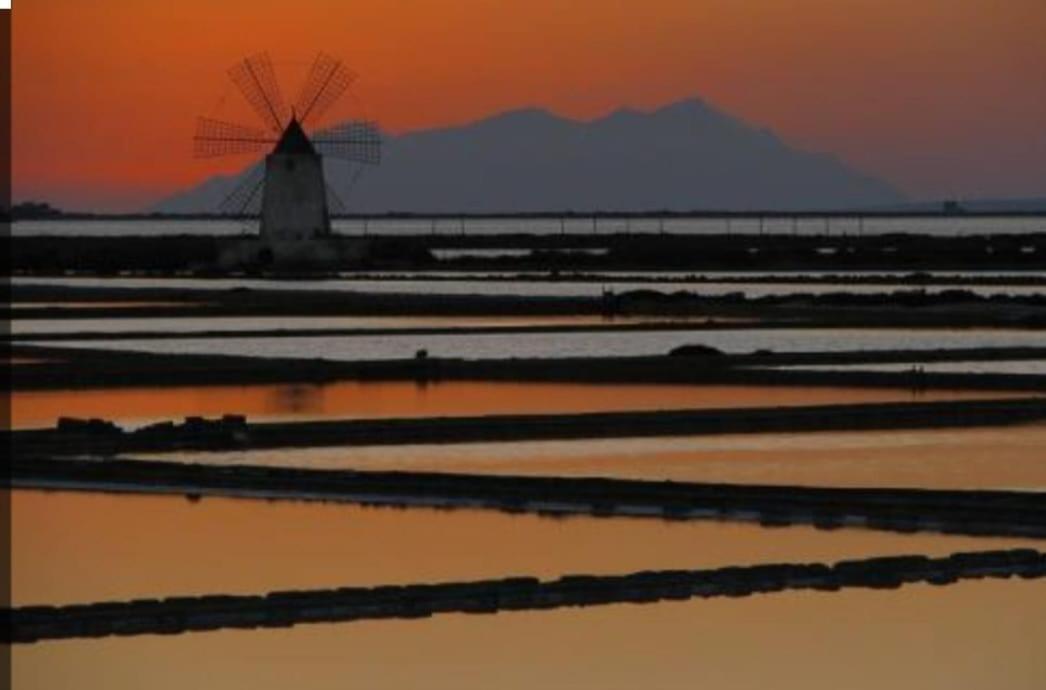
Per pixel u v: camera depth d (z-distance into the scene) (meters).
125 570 82.56
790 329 189.38
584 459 109.81
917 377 144.25
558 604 78.75
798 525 92.25
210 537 88.94
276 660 71.25
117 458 109.00
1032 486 101.50
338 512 94.56
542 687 68.75
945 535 90.38
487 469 106.25
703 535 89.81
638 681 69.31
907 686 68.88
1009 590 80.75
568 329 185.75
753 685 69.25
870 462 109.12
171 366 151.88
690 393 139.12
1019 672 71.00
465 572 82.56
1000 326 193.00
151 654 71.69
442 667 70.56
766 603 79.12
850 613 77.69
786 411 124.75
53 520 92.31
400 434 117.31
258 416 126.44
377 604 77.69
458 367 151.25
